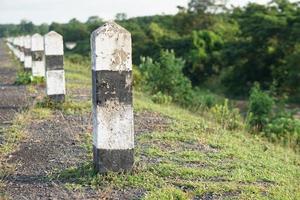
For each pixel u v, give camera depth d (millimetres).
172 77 15719
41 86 13844
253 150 7387
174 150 6723
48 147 6754
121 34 5285
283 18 31969
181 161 6152
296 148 9102
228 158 6488
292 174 6105
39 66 14383
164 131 7934
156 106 10930
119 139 5359
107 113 5309
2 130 7762
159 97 12930
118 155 5371
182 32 50781
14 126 8070
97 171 5355
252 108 12570
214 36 39000
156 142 7164
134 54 40969
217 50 38469
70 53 47875
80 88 13375
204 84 36438
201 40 38625
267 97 12734
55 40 10086
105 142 5328
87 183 5145
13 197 4754
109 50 5270
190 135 7738
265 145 8266
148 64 16844
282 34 31969
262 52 32719
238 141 7938
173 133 7762
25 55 18203
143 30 48031
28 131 7762
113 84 5297
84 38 57406
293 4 34781
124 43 5301
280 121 10758
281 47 32031
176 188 5043
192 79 37062
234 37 40375
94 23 60281
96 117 5320
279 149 8133
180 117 9492
